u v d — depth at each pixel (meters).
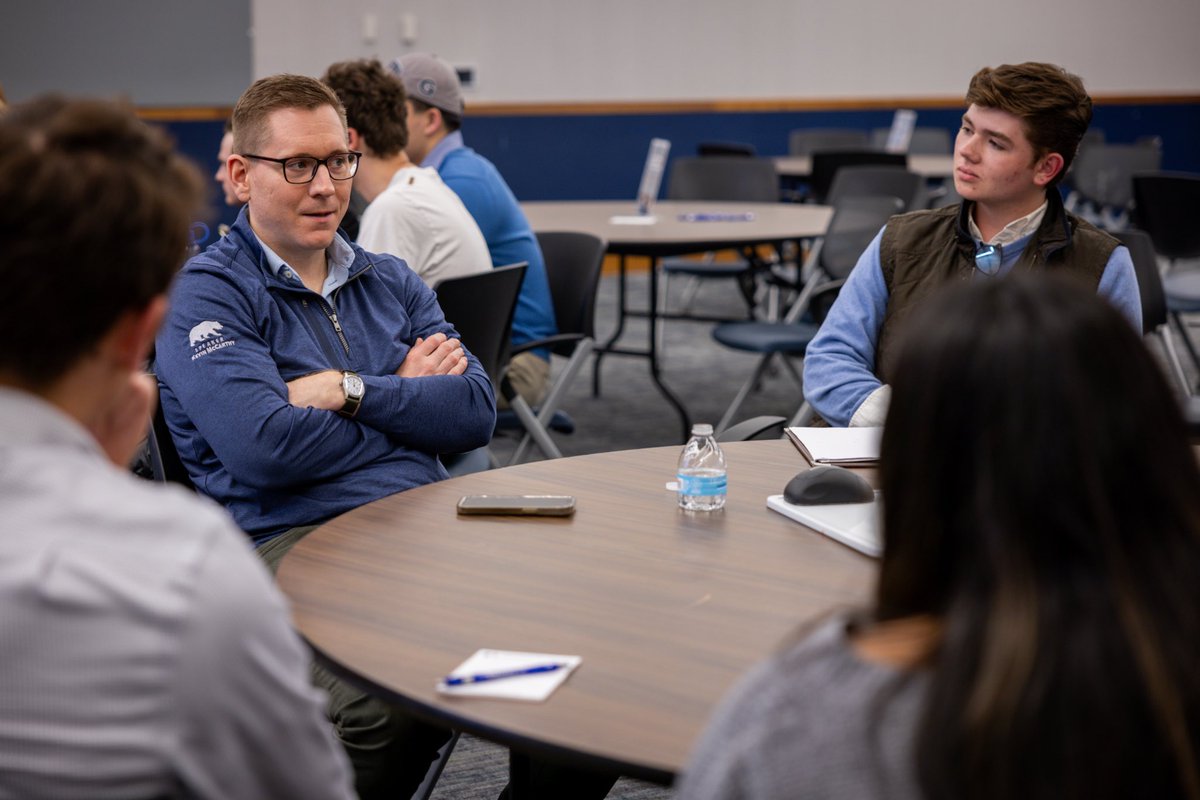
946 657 0.64
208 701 0.73
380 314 2.27
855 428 2.10
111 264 0.76
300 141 2.09
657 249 4.56
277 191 2.10
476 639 1.26
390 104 3.25
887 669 0.66
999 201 2.33
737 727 0.68
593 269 3.64
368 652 1.22
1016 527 0.65
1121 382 0.66
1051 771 0.61
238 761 0.76
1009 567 0.65
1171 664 0.62
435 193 3.16
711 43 10.06
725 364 6.46
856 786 0.63
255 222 2.16
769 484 1.83
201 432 2.02
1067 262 2.34
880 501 0.72
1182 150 10.51
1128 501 0.66
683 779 0.71
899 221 2.48
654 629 1.28
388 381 2.11
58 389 0.79
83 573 0.73
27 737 0.71
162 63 9.39
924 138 8.97
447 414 2.16
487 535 1.60
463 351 2.28
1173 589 0.64
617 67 10.00
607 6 9.89
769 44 10.11
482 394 2.23
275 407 1.99
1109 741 0.61
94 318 0.77
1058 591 0.64
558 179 10.08
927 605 0.70
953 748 0.62
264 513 2.04
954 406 0.68
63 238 0.74
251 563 0.77
